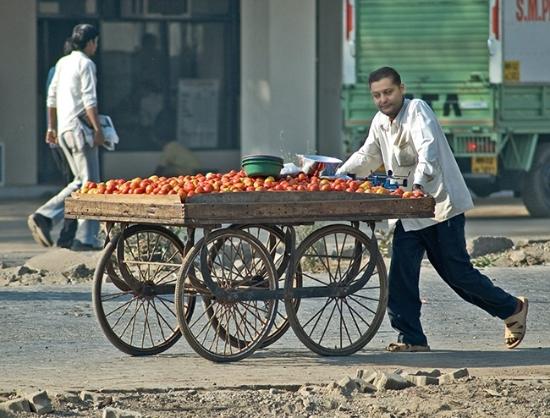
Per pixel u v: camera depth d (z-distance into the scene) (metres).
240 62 59.84
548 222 44.59
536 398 17.64
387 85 20.41
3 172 57.97
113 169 59.72
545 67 45.50
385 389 18.14
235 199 19.09
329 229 20.36
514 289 27.77
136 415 16.28
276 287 20.16
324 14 59.50
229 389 18.28
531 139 45.78
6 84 58.16
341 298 20.59
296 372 19.41
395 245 20.91
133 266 23.41
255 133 57.09
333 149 59.91
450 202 20.56
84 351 21.14
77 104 34.56
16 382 18.72
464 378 18.77
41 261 30.95
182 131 60.56
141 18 59.72
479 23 45.34
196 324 23.19
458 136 45.41
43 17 58.50
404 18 45.41
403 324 21.09
